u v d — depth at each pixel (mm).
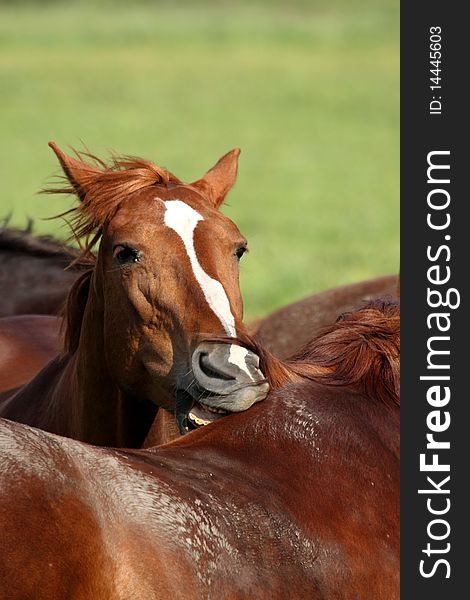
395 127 57688
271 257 26594
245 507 5367
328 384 6414
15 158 43625
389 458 6148
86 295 8930
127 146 47469
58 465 4914
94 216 8289
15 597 4500
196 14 117625
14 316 11930
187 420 7562
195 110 61438
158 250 7820
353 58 84750
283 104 64875
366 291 13547
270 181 41594
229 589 5000
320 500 5688
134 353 8008
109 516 4879
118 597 4727
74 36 93688
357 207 36156
